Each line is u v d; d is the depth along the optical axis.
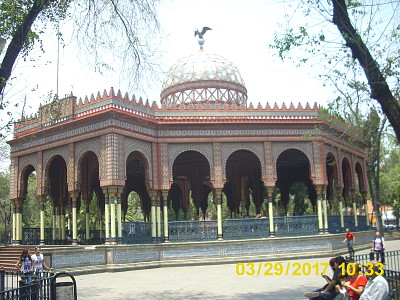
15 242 18.33
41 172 17.52
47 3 7.79
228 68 21.53
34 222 38.03
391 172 38.62
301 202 33.41
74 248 13.77
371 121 10.02
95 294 9.44
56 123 16.83
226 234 16.78
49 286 7.57
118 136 15.21
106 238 15.02
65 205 20.23
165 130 16.89
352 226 20.73
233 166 22.62
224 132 17.09
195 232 16.69
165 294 9.23
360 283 6.01
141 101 16.38
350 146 20.89
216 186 16.75
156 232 16.56
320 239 17.17
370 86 7.04
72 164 16.25
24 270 9.16
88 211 19.25
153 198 16.56
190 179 23.61
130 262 14.88
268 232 17.03
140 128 16.16
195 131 16.98
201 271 13.83
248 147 17.22
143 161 16.64
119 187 15.19
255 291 9.27
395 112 6.78
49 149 17.38
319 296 6.21
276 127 17.31
